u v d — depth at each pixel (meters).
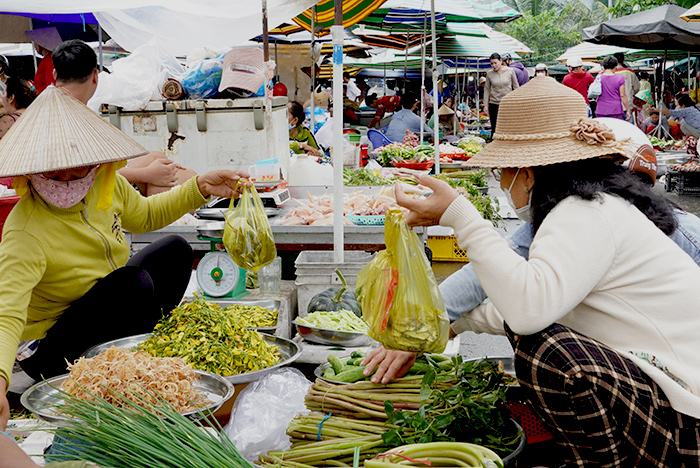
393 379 2.27
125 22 6.38
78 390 2.04
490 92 14.12
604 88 13.62
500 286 1.89
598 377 1.84
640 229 1.91
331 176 5.75
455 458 1.77
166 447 1.68
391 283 2.14
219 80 5.29
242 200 2.95
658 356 1.89
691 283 1.89
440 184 2.03
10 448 1.33
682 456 1.86
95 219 2.76
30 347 3.19
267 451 2.14
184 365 2.23
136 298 2.74
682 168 9.27
